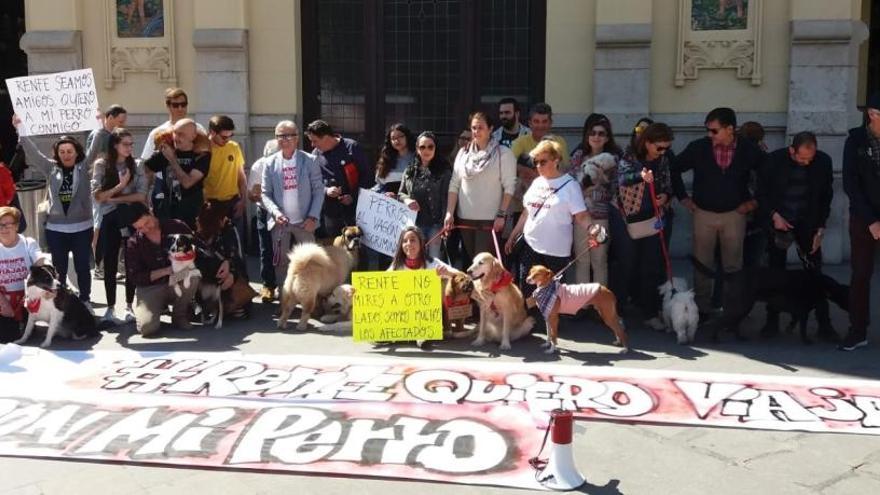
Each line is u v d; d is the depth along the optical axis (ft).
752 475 15.06
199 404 18.12
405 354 22.00
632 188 23.82
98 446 16.21
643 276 24.27
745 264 26.73
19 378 19.90
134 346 22.81
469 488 14.55
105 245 24.99
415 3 36.01
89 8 36.60
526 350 22.31
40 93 27.25
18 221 23.38
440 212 25.29
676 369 20.63
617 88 33.27
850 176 21.57
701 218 24.57
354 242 25.13
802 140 22.82
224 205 25.50
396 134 26.68
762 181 23.89
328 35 36.55
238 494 14.40
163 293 23.79
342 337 23.63
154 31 36.24
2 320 23.27
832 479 14.89
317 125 26.63
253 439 16.38
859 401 18.26
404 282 22.45
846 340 22.30
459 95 36.27
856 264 21.85
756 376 19.76
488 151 24.08
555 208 22.91
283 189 25.82
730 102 33.19
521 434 16.46
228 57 35.35
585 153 25.52
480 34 35.70
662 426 17.12
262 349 22.43
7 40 45.11
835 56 31.68
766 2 32.45
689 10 32.94
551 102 34.40
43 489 14.66
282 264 26.05
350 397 18.40
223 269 24.52
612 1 32.83
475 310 24.82
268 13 35.50
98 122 26.96
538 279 21.83
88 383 19.52
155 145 25.75
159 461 15.56
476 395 18.53
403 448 15.92
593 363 21.08
